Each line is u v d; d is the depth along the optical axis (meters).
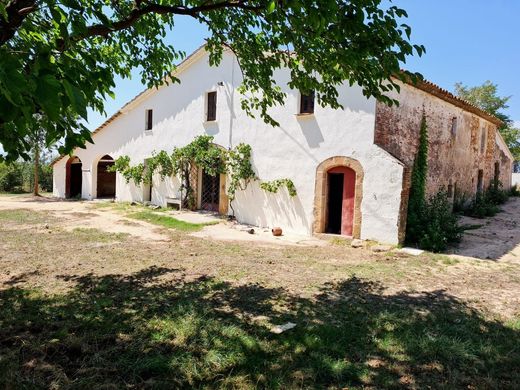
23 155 2.51
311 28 3.60
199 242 9.12
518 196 23.72
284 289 5.42
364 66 3.70
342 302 4.92
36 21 2.98
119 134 17.66
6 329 3.75
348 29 3.25
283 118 11.34
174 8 3.91
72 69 1.93
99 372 3.01
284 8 3.49
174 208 14.86
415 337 3.82
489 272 6.90
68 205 16.52
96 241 8.74
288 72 11.16
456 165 14.54
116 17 4.53
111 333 3.71
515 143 34.28
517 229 12.09
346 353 3.47
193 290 5.21
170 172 15.03
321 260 7.55
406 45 3.36
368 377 3.07
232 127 12.80
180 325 3.93
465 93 36.88
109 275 5.86
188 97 14.45
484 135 17.98
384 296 5.25
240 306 4.65
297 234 10.92
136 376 2.96
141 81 5.65
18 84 1.34
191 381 2.94
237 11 4.69
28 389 2.75
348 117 9.91
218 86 13.31
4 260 6.63
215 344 3.54
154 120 15.95
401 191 8.93
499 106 34.72
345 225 10.23
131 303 4.60
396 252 8.41
